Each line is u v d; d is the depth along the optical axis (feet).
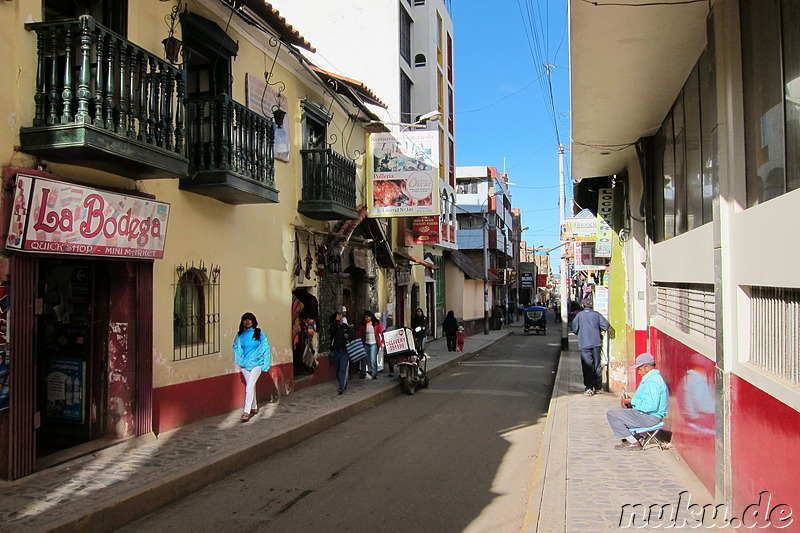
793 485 11.39
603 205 42.73
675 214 26.03
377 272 58.18
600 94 24.66
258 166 31.83
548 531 15.49
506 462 24.97
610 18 17.97
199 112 28.99
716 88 16.44
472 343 91.04
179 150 24.76
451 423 33.37
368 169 52.16
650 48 19.99
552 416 32.24
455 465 24.53
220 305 31.96
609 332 42.09
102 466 21.85
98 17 24.86
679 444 22.99
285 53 38.63
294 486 21.86
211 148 28.66
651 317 32.04
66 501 17.88
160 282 27.30
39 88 20.30
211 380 30.96
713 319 17.83
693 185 22.03
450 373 57.67
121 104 21.49
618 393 40.63
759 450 13.48
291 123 40.75
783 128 12.85
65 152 20.36
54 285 26.30
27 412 19.94
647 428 24.31
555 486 19.51
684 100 23.59
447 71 98.12
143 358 25.75
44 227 20.02
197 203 30.17
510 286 193.47
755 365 14.47
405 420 34.40
